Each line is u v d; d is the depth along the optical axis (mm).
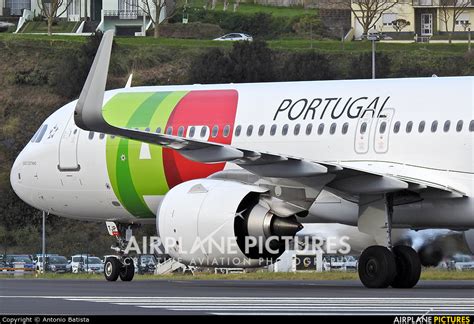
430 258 104938
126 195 86000
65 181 89062
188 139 64438
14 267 145250
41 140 90938
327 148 76875
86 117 65125
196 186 72812
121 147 85438
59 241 167875
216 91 84125
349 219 76188
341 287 75625
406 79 75812
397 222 75062
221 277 107188
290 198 70625
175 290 70188
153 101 86125
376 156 74750
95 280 94062
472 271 110250
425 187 69500
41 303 56781
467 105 72000
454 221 73000
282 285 81062
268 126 79938
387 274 70438
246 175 74062
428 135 72688
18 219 173875
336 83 79000
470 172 71312
